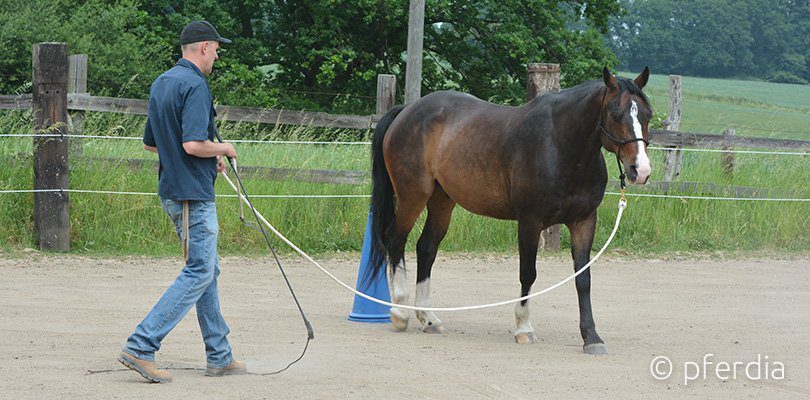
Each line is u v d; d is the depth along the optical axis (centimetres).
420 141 785
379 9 2247
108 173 1130
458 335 741
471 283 982
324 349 657
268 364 602
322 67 2195
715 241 1258
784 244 1273
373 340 704
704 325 788
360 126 1224
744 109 5456
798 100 6519
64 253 1059
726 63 8138
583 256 695
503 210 741
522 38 2311
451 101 788
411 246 1177
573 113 673
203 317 558
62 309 766
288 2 2400
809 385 580
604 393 547
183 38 543
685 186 1289
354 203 1198
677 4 8325
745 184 1358
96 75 2019
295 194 1179
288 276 989
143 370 532
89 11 2159
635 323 795
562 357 652
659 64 8281
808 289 985
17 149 1142
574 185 680
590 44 2389
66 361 587
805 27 8456
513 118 723
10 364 573
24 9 2038
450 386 555
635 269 1095
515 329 770
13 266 970
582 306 684
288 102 2317
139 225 1120
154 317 530
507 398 530
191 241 536
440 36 2461
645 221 1266
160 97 531
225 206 1138
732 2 8219
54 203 1062
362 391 536
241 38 2328
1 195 1085
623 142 634
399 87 2483
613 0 2420
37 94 1067
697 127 4203
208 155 526
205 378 556
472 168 743
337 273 1016
